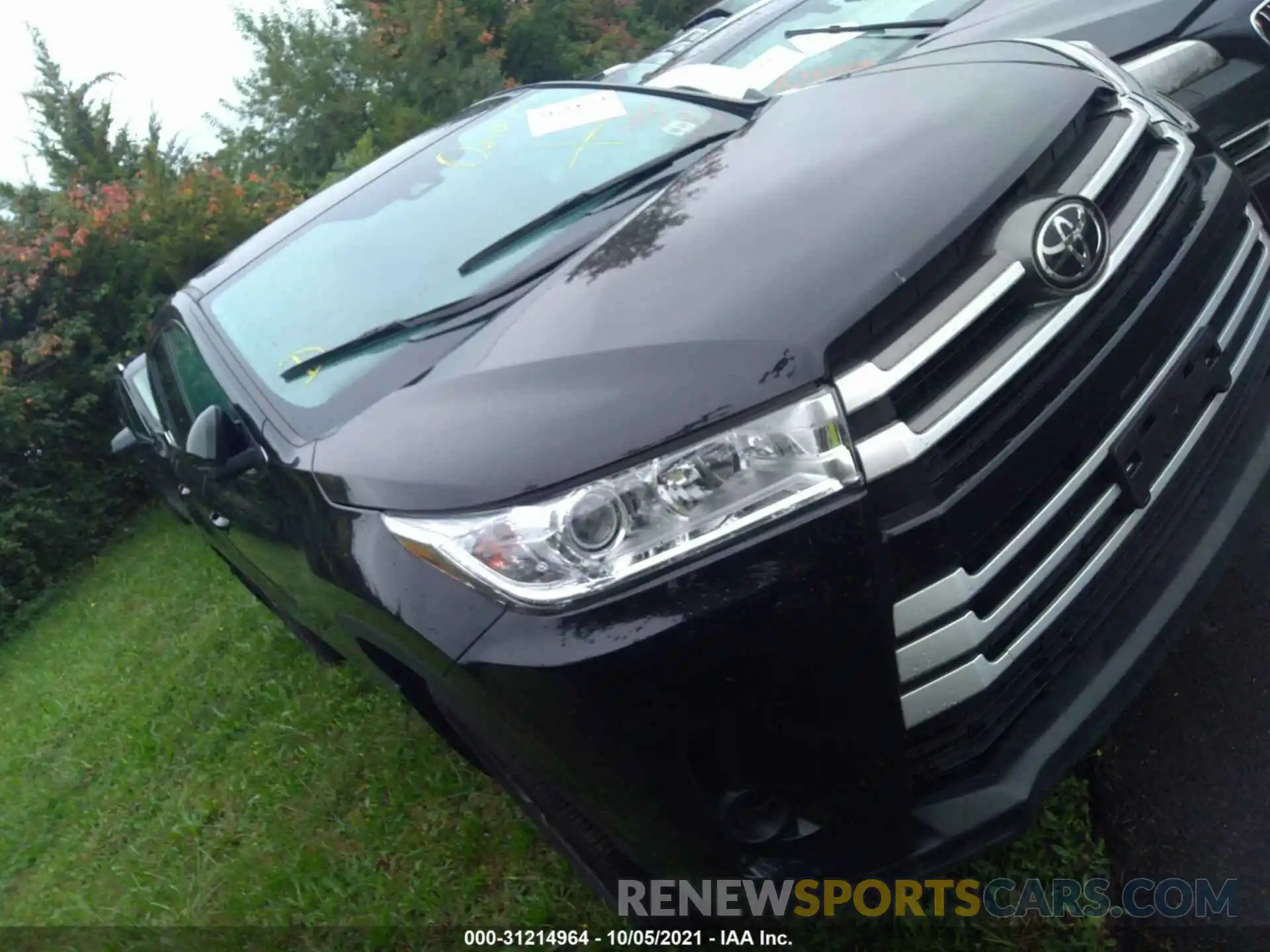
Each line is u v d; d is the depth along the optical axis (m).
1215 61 3.33
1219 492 2.27
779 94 3.21
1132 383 2.01
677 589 1.70
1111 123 2.21
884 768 1.81
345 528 2.07
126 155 10.22
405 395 2.20
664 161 2.83
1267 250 2.48
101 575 6.93
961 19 4.17
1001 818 1.89
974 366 1.80
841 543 1.70
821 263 1.84
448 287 2.65
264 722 3.92
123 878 3.46
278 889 3.01
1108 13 3.53
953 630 1.78
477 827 2.87
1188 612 2.14
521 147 3.18
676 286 1.97
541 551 1.74
